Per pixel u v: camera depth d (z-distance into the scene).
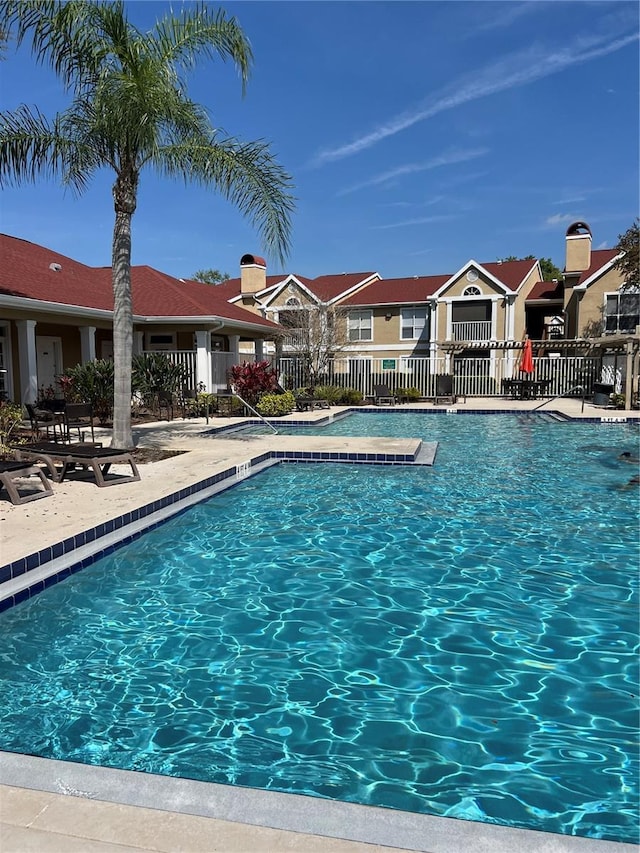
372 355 33.84
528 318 34.84
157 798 2.38
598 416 17.73
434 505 7.98
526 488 8.98
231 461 9.92
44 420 12.68
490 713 3.40
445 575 5.51
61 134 10.28
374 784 2.81
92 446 8.80
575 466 10.78
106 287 20.97
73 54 9.55
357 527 6.98
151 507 7.07
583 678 3.77
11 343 17.28
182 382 18.94
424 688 3.67
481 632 4.40
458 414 21.50
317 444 11.98
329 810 2.29
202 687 3.69
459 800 2.71
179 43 9.75
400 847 2.08
